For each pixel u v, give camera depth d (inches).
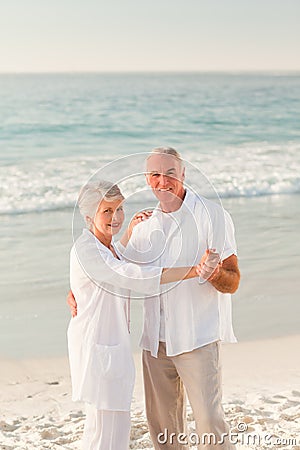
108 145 855.1
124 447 156.1
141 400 222.7
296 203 562.6
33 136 873.5
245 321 299.6
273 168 687.7
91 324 152.6
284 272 363.3
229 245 155.2
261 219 492.1
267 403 216.5
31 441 193.0
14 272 363.6
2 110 947.3
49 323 298.7
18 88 1008.9
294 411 209.5
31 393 231.6
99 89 1058.1
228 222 155.9
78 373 153.5
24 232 452.4
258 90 1103.0
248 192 605.3
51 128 907.4
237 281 154.8
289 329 291.1
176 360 155.7
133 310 286.0
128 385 153.5
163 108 1039.0
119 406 152.4
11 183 596.7
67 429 201.3
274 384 233.8
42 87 1017.5
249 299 326.0
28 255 395.9
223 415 155.2
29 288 340.5
